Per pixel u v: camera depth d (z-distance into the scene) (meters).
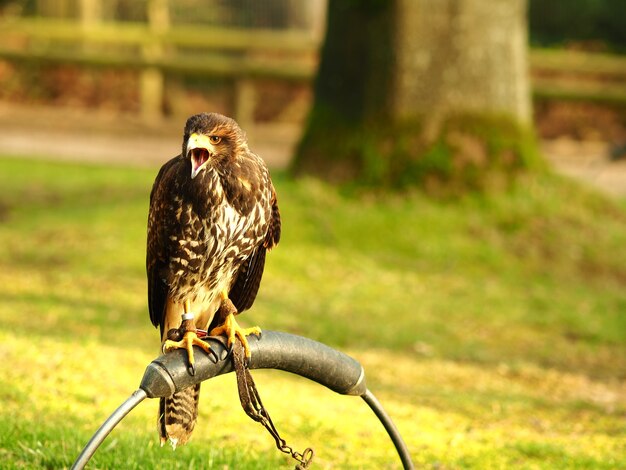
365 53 17.08
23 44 29.50
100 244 15.14
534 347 12.78
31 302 12.10
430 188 16.78
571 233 16.41
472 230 16.23
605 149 24.03
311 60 29.84
